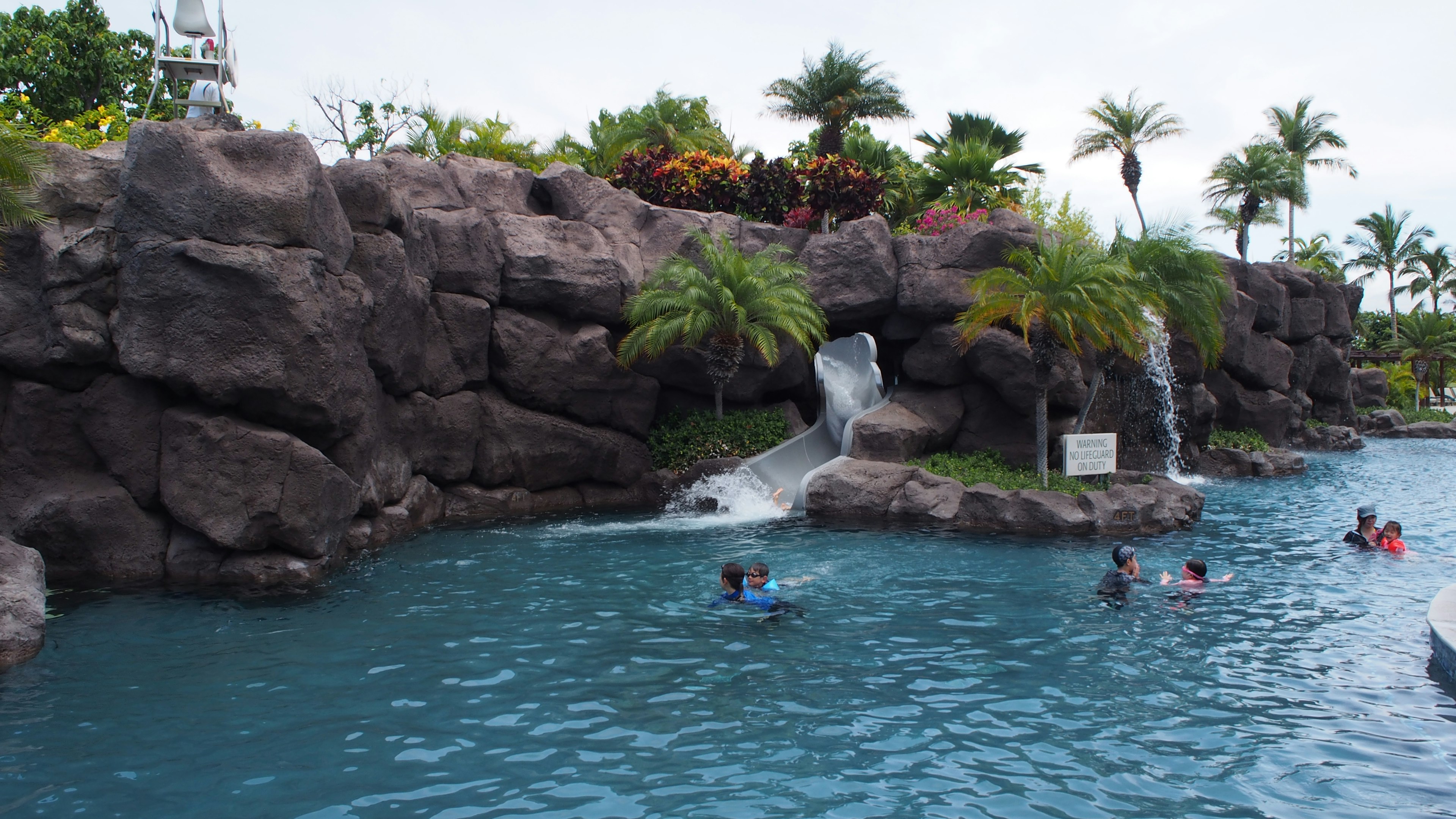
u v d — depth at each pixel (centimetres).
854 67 3212
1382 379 5034
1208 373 2778
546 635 843
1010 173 3069
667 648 798
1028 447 1948
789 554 1247
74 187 1120
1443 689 684
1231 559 1213
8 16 3000
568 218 1900
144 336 1046
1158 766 546
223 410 1097
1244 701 659
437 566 1174
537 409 1775
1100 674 722
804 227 2627
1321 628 863
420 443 1566
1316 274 3572
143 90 3061
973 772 537
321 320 1117
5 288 1095
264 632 855
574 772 538
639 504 1827
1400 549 1252
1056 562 1190
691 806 491
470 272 1631
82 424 1097
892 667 740
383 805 495
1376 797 502
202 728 613
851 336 2209
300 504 1097
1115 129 3812
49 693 686
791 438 1998
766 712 639
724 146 3341
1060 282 1588
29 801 504
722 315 1838
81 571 1088
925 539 1376
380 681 711
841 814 482
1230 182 4091
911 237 2016
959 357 1952
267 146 1105
